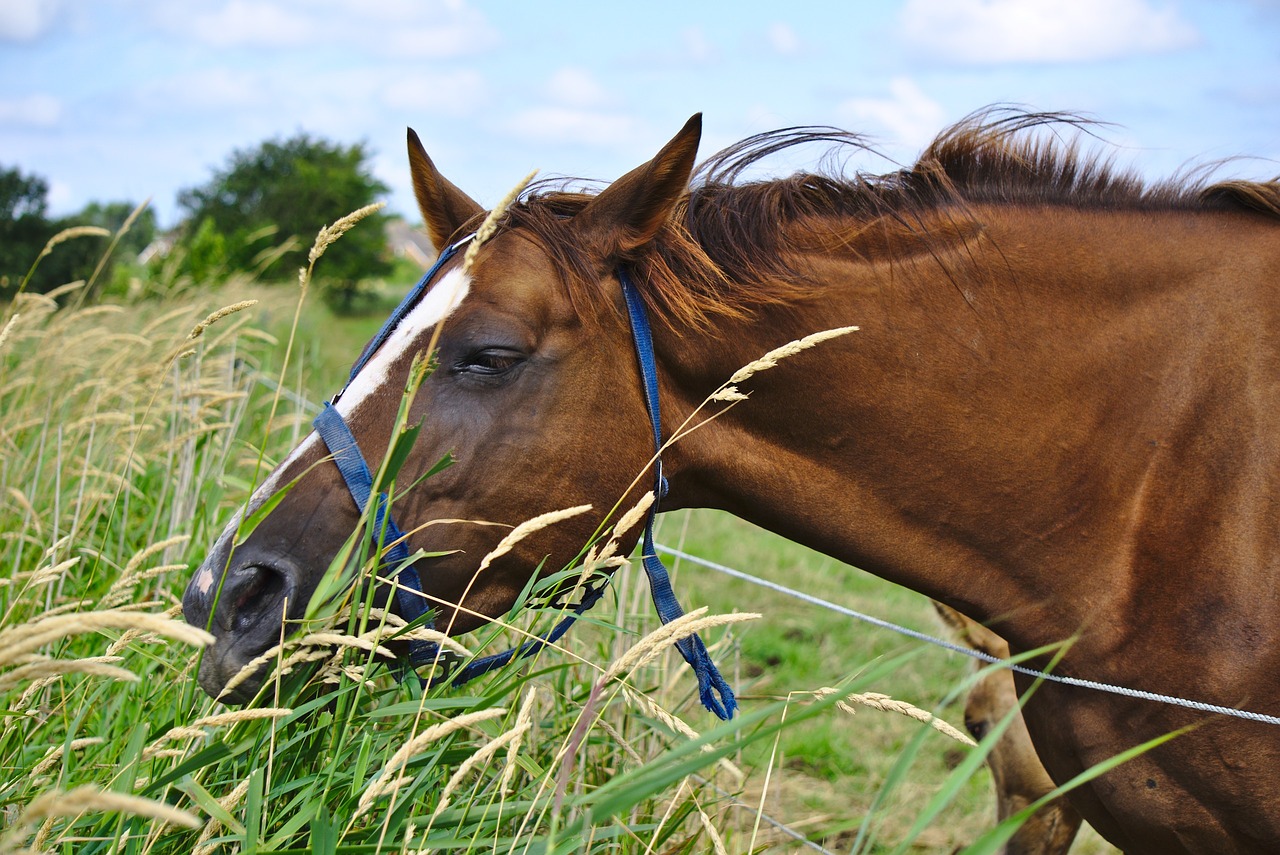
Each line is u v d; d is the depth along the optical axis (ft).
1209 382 5.84
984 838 3.15
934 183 6.26
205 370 13.70
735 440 6.11
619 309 5.81
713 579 17.22
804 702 4.55
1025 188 6.28
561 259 5.66
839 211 6.22
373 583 5.05
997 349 5.94
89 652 7.98
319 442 5.49
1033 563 6.08
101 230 10.48
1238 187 6.22
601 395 5.73
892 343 5.92
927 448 5.99
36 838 4.60
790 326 5.90
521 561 5.77
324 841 4.58
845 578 18.33
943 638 9.60
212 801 4.65
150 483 11.64
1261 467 5.66
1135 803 5.91
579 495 5.76
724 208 6.11
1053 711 6.27
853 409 5.96
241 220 86.17
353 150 91.35
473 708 5.66
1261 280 5.96
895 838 10.30
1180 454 5.83
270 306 21.66
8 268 45.83
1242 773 5.54
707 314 5.90
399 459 4.99
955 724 12.82
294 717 5.23
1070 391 5.95
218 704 6.26
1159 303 5.99
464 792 6.05
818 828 10.08
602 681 4.26
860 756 12.03
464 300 5.52
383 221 89.61
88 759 5.74
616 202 5.76
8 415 10.98
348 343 33.96
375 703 6.46
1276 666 5.45
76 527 8.09
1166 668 5.70
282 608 5.22
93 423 9.18
